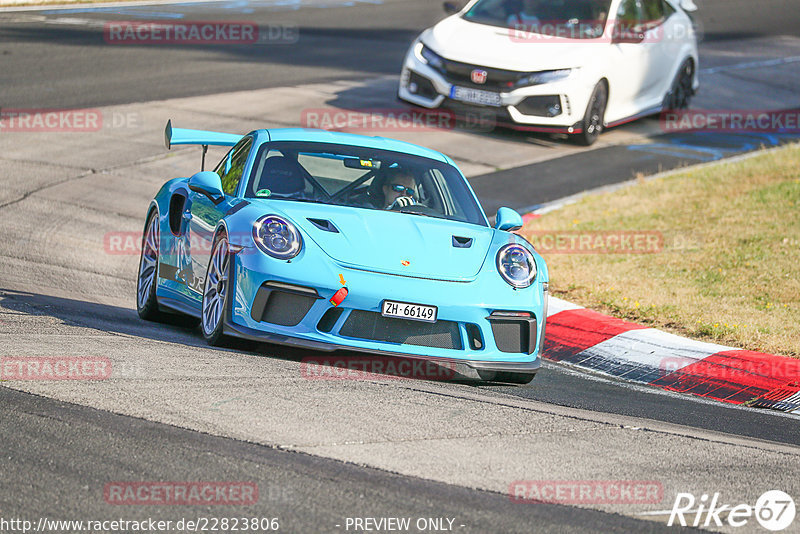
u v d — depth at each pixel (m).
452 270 21.84
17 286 28.30
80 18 86.69
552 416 19.19
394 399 18.91
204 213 24.48
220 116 55.31
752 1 122.25
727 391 25.33
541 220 42.41
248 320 21.14
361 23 93.06
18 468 13.94
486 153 52.91
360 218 22.94
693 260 37.00
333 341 20.77
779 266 35.78
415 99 55.84
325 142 26.00
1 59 66.56
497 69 53.59
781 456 18.11
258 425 16.41
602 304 32.38
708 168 50.19
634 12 58.62
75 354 20.05
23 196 40.91
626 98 57.47
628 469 16.19
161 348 21.48
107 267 33.62
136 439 15.34
